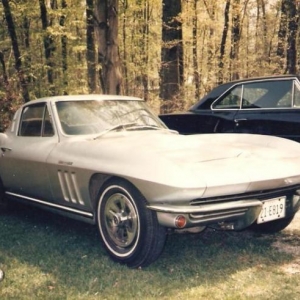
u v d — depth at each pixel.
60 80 14.86
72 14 15.37
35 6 15.03
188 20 16.56
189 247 3.97
